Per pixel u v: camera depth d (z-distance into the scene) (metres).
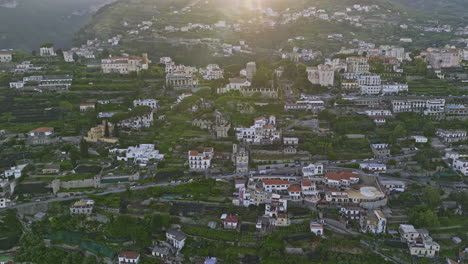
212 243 191.12
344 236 193.50
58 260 194.12
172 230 198.38
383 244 186.88
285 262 180.62
